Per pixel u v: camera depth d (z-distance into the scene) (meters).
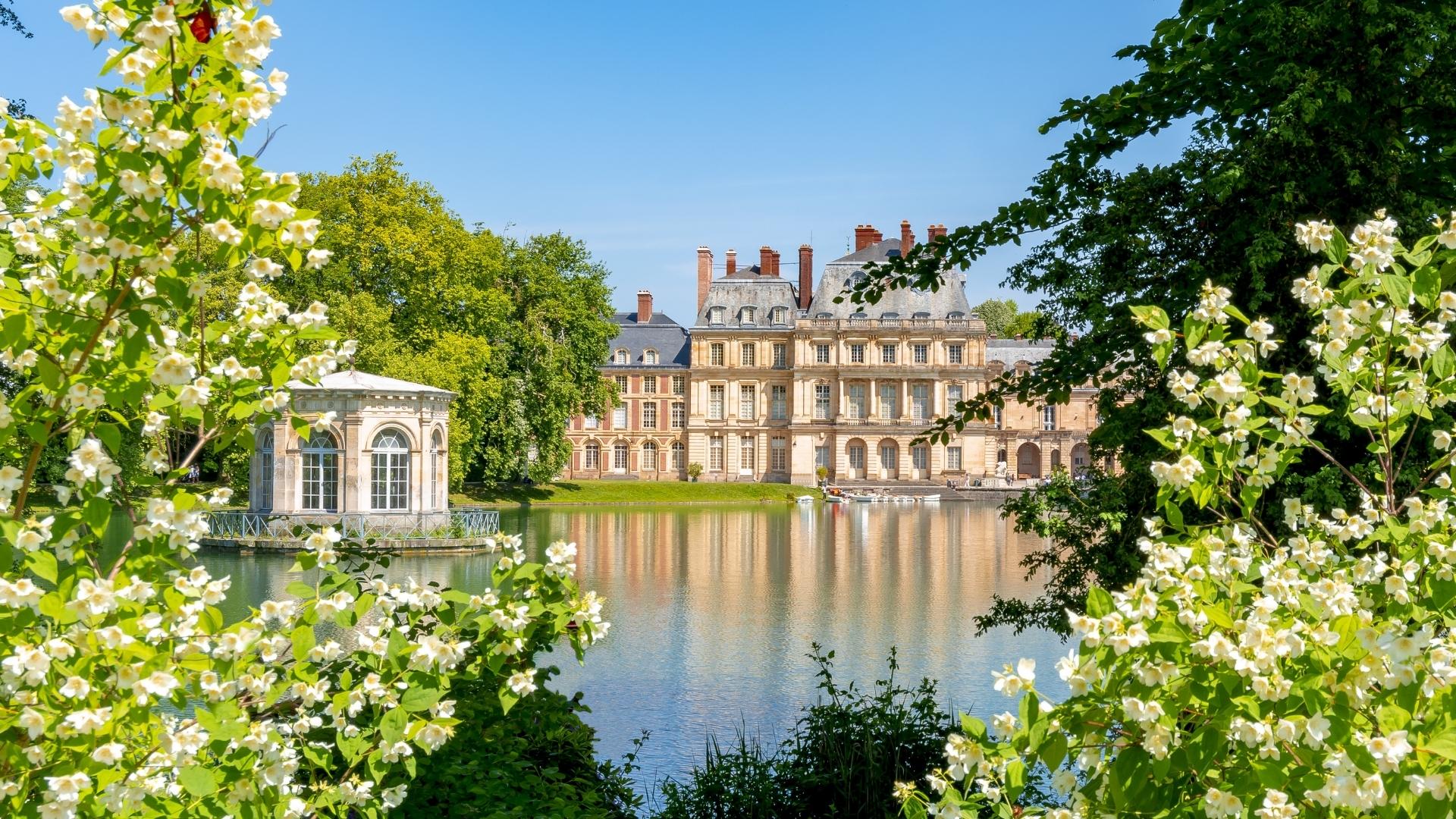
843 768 9.76
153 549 4.67
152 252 4.24
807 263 107.38
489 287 61.12
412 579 5.86
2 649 4.25
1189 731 4.19
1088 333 10.95
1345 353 4.79
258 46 4.14
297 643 5.02
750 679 17.75
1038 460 105.25
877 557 38.56
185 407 4.76
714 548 41.34
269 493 39.44
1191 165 9.98
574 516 60.41
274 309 5.52
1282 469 4.75
